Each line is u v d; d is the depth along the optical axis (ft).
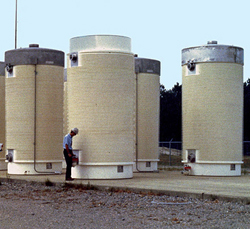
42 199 53.42
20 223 40.37
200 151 75.72
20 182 70.44
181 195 52.85
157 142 90.43
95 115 68.39
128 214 44.06
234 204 47.75
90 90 68.59
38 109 79.30
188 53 77.36
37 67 79.36
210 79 75.36
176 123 213.25
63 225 39.60
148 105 89.10
